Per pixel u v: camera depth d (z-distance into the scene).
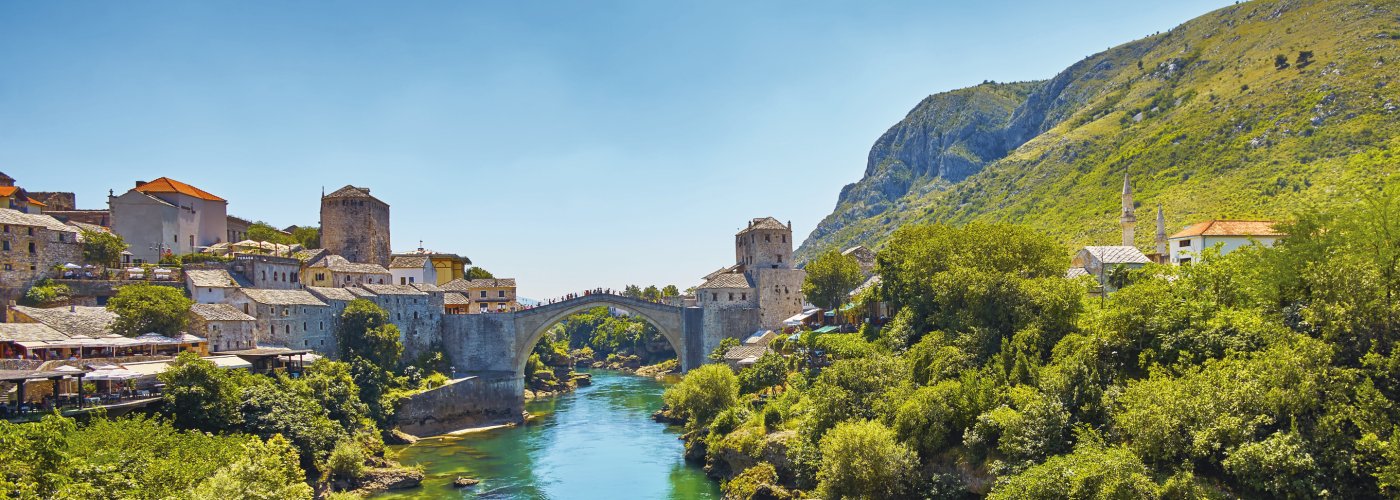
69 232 112.88
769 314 166.62
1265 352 59.44
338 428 97.19
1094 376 68.31
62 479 52.53
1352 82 193.12
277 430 85.06
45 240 107.75
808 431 82.62
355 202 174.00
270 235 185.00
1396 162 143.62
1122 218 139.12
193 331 103.12
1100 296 110.00
